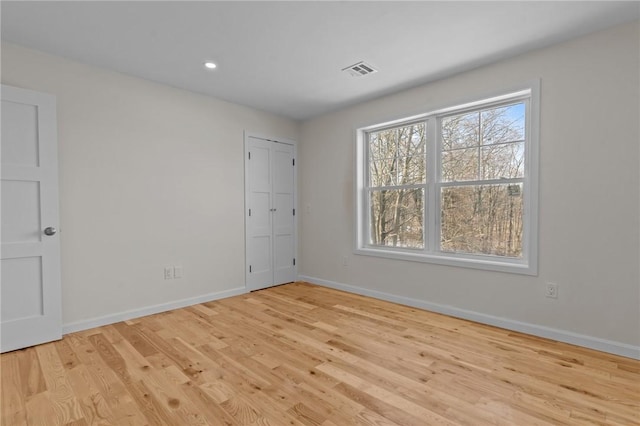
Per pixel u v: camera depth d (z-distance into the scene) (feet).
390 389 6.29
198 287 12.05
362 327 9.58
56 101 8.91
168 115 11.23
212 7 6.86
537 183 8.76
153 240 10.89
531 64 8.81
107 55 9.02
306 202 15.58
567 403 5.82
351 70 10.00
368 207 13.43
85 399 5.96
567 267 8.36
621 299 7.64
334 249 14.33
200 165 12.09
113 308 10.00
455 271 10.53
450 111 10.81
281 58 9.22
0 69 8.16
